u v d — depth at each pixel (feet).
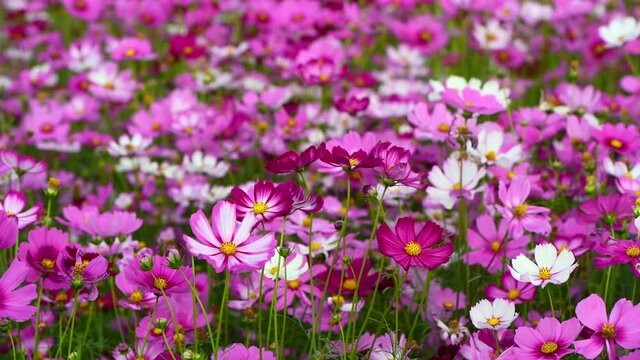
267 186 6.53
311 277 6.75
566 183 8.08
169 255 6.37
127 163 9.00
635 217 6.93
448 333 6.94
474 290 7.27
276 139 9.02
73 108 10.28
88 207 7.63
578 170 8.16
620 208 7.14
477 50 11.73
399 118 9.08
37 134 9.74
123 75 10.59
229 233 6.42
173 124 9.22
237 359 6.65
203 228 6.42
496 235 7.35
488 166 7.63
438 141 8.36
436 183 7.42
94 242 7.43
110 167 9.59
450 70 12.23
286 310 7.02
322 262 7.24
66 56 11.93
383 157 6.62
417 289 7.47
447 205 7.34
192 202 8.47
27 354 7.20
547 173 8.00
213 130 9.12
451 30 13.16
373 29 12.39
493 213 7.45
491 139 7.65
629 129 7.91
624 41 8.87
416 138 8.61
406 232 6.59
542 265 6.61
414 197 8.22
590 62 11.36
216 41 12.23
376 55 12.85
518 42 11.90
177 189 8.56
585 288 7.45
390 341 6.90
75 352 6.70
